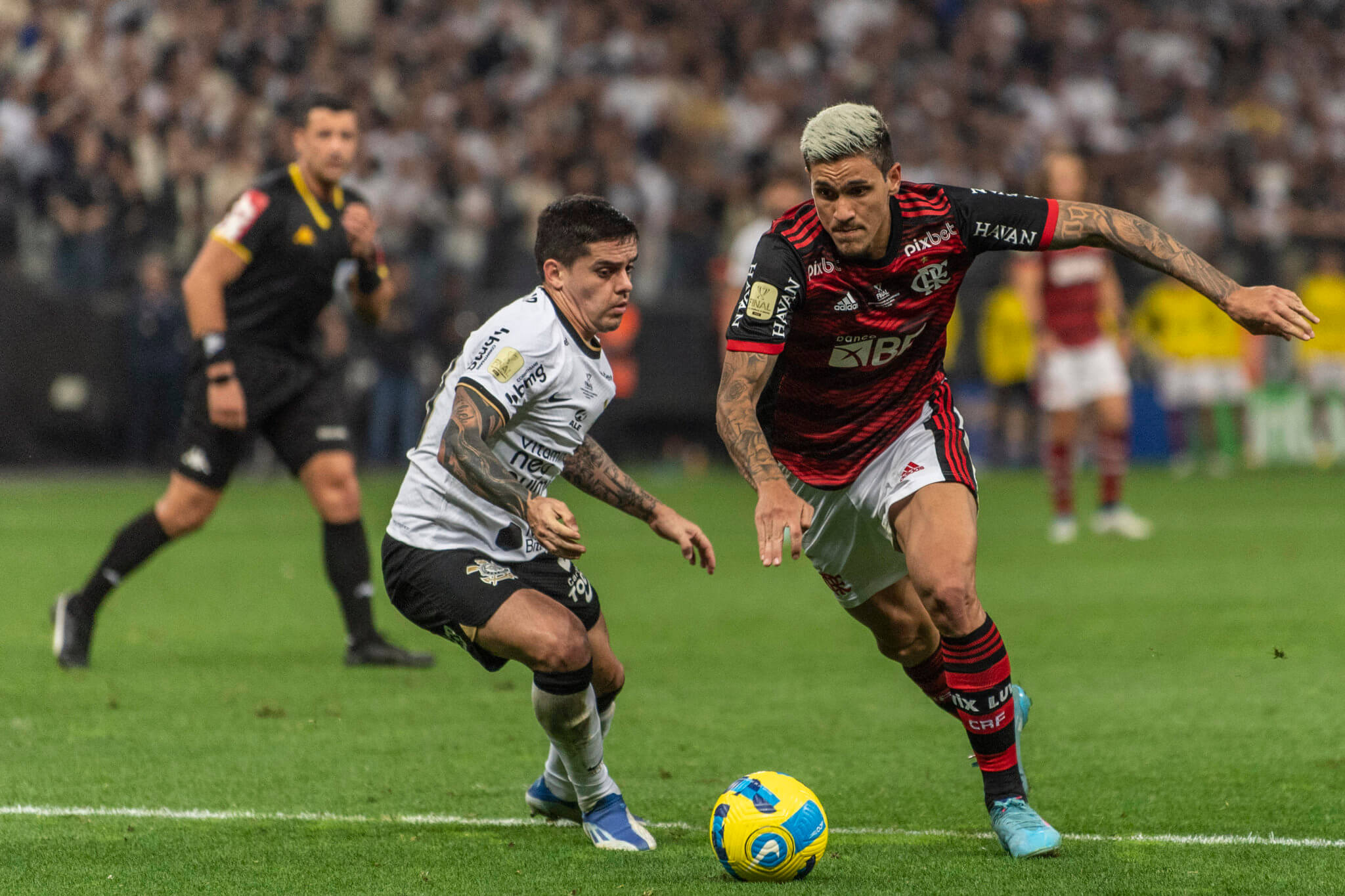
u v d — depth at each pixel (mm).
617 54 76562
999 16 86375
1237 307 14297
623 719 20859
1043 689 22781
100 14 72562
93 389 65500
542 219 14859
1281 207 81938
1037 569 37031
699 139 75312
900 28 83250
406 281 65625
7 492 58812
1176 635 27375
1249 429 75375
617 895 12797
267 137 68438
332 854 14211
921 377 15633
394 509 15352
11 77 70812
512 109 74375
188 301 24172
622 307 14836
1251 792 16594
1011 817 14203
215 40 72500
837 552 16344
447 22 78438
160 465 66562
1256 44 93938
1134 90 89062
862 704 21938
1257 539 43500
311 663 25484
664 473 66438
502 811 15992
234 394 24047
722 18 80750
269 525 50031
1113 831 14984
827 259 14656
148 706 21734
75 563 39062
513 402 14320
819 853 13180
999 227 14812
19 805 16156
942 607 14344
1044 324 44000
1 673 24359
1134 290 74188
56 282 66562
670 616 30984
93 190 66688
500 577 14711
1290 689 22516
